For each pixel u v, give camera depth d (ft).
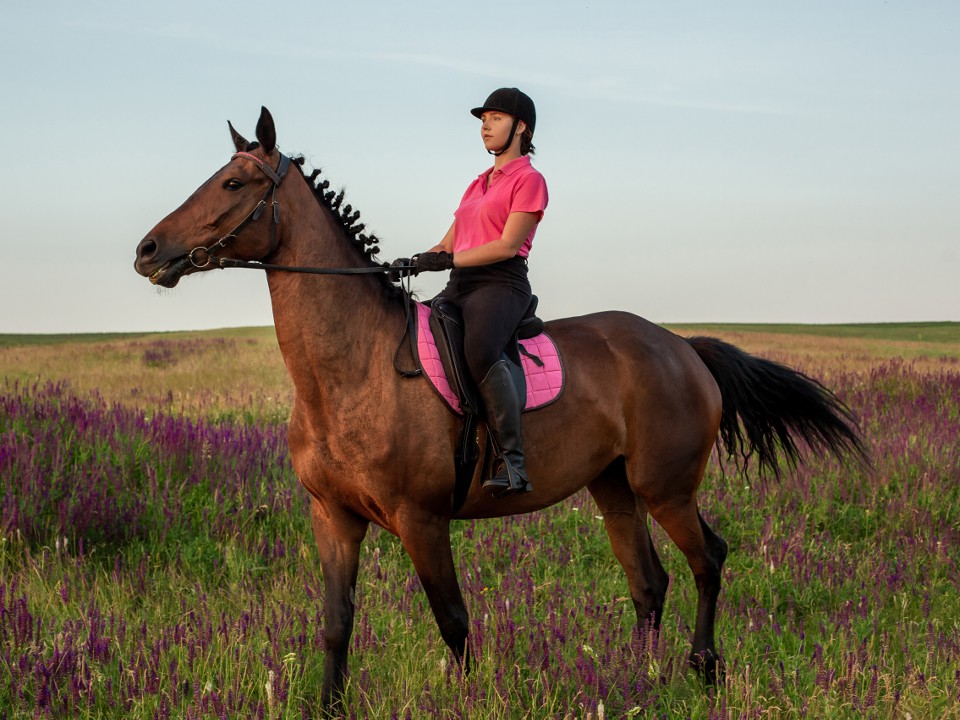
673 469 14.79
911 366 44.50
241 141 12.19
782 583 17.72
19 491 19.81
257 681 12.51
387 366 12.16
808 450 25.34
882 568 18.06
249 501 21.20
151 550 18.38
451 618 12.25
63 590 15.31
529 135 13.47
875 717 11.67
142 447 22.65
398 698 12.24
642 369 14.70
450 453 12.30
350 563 12.73
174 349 85.87
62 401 26.63
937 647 13.75
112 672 12.56
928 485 23.26
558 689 12.03
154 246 11.27
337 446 12.07
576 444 13.91
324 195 12.69
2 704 11.74
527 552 19.15
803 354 72.33
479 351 12.36
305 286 11.91
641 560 15.24
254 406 39.24
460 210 13.70
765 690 12.61
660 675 12.94
